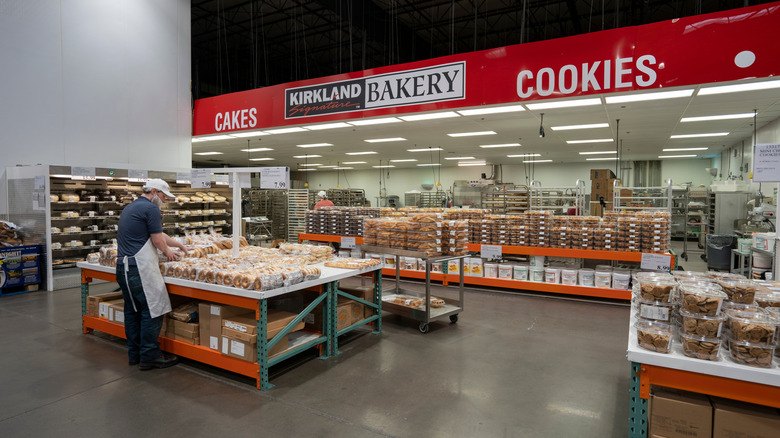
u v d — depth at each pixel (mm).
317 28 14008
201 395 3061
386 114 7414
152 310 3475
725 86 5508
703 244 12711
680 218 15031
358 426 2635
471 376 3406
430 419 2721
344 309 4137
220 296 3350
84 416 2752
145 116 9062
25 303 5766
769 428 1715
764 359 1758
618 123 8758
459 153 14961
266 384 3152
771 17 4809
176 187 8945
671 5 10922
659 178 17078
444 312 4715
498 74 6449
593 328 4730
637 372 1957
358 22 11453
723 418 1784
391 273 7566
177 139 9742
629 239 5898
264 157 16562
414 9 12070
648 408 1995
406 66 7176
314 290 3830
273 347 3297
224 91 18547
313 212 8867
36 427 2611
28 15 7289
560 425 2652
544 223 6426
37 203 6695
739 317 1889
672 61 5348
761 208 7707
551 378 3371
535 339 4344
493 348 4074
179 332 3699
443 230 4941
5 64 7031
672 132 9984
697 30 5184
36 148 7426
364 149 13711
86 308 4520
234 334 3266
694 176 16531
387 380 3324
